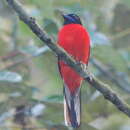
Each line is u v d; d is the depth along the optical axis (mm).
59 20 14430
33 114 11867
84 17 14836
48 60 14695
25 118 12086
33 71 14969
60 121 11883
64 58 8953
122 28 16078
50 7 13766
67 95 10758
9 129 12016
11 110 12180
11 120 12234
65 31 11328
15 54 14477
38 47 14461
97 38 13234
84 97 13766
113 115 14039
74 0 14625
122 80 15062
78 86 10820
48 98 11641
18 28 15141
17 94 11633
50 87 14820
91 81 9141
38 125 12039
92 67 15164
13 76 11586
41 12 13625
